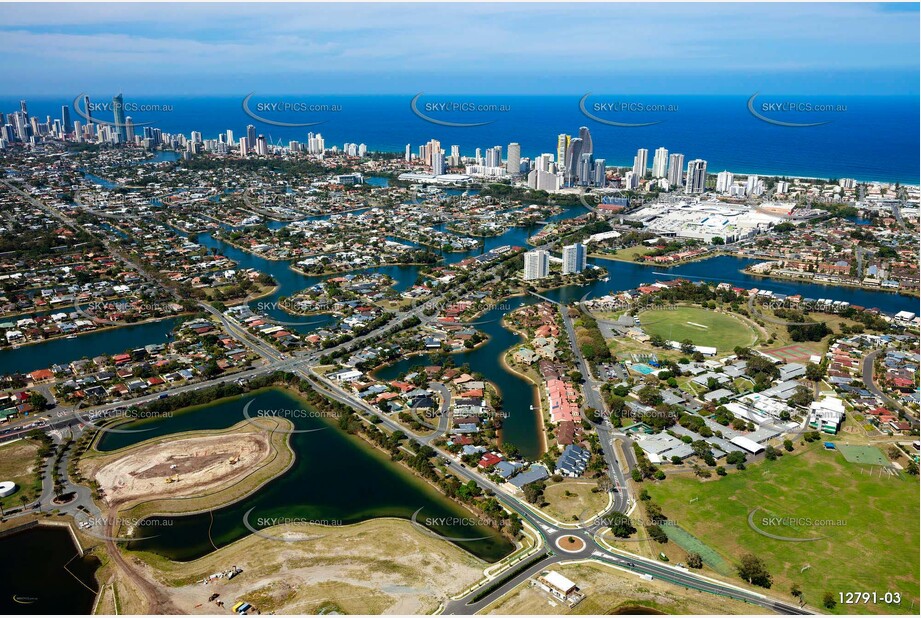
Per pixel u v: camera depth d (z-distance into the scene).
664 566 176.12
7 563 180.62
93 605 165.00
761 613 159.38
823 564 177.38
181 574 174.50
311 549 184.00
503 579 169.75
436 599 163.50
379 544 185.75
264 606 161.50
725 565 176.88
